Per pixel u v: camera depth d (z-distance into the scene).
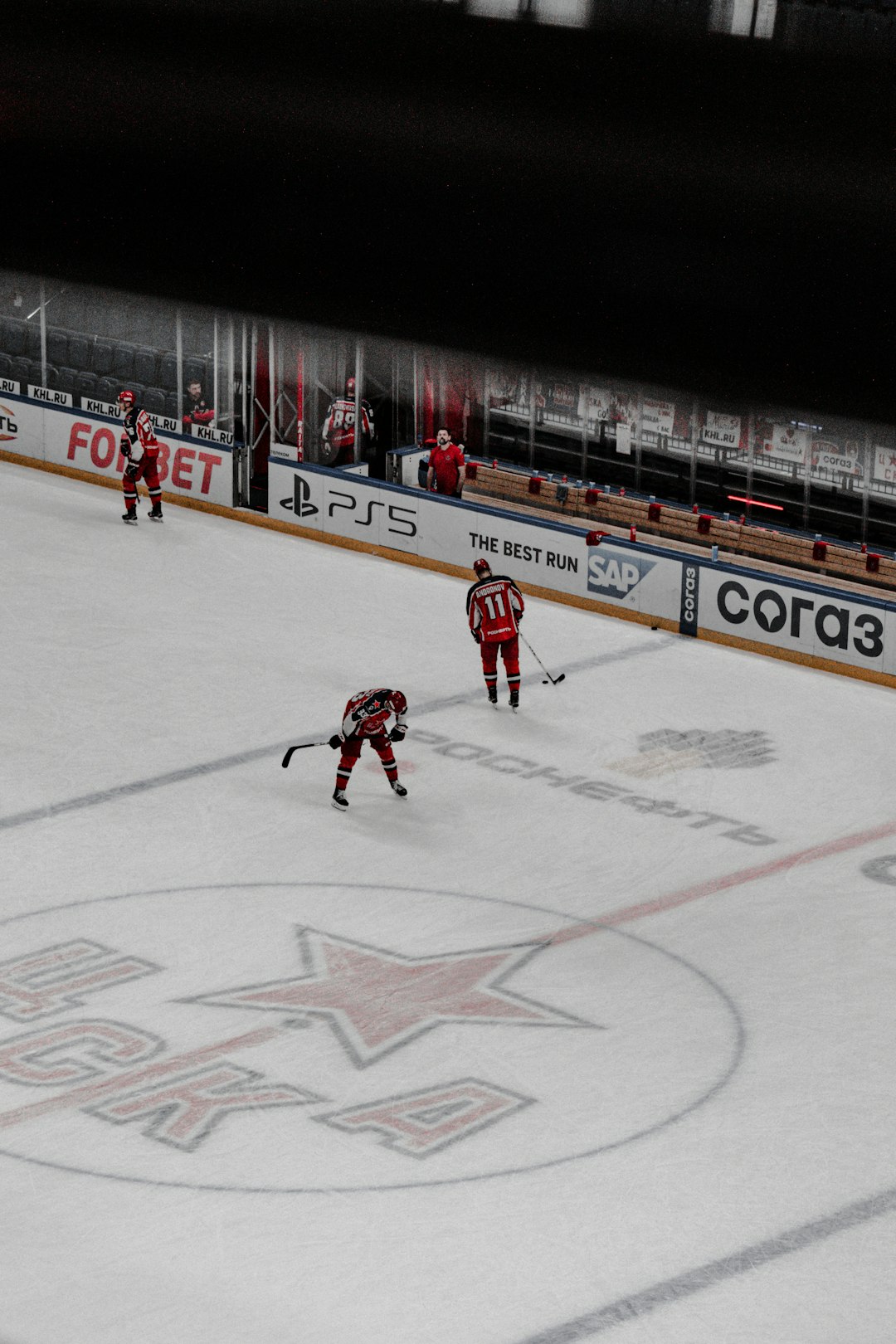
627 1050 29.70
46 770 40.91
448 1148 26.80
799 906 35.06
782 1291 23.38
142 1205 25.27
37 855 36.62
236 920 34.03
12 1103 27.88
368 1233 24.66
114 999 31.05
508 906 34.88
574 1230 24.77
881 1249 24.34
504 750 42.81
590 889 35.69
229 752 42.16
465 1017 30.67
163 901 34.75
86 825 38.06
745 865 36.88
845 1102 28.19
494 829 38.44
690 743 43.53
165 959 32.47
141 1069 28.86
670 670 48.69
